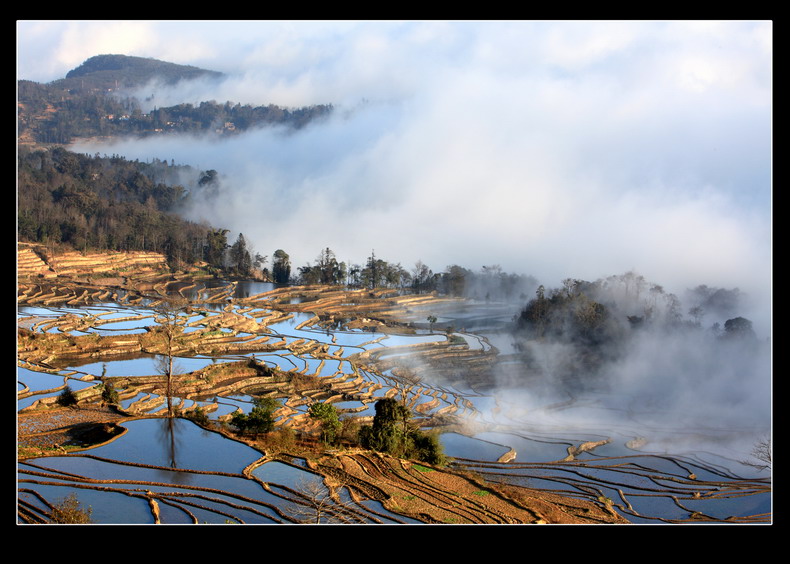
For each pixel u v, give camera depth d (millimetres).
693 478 63875
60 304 132000
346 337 131250
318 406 54969
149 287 162500
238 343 108625
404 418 56188
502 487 48844
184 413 60562
